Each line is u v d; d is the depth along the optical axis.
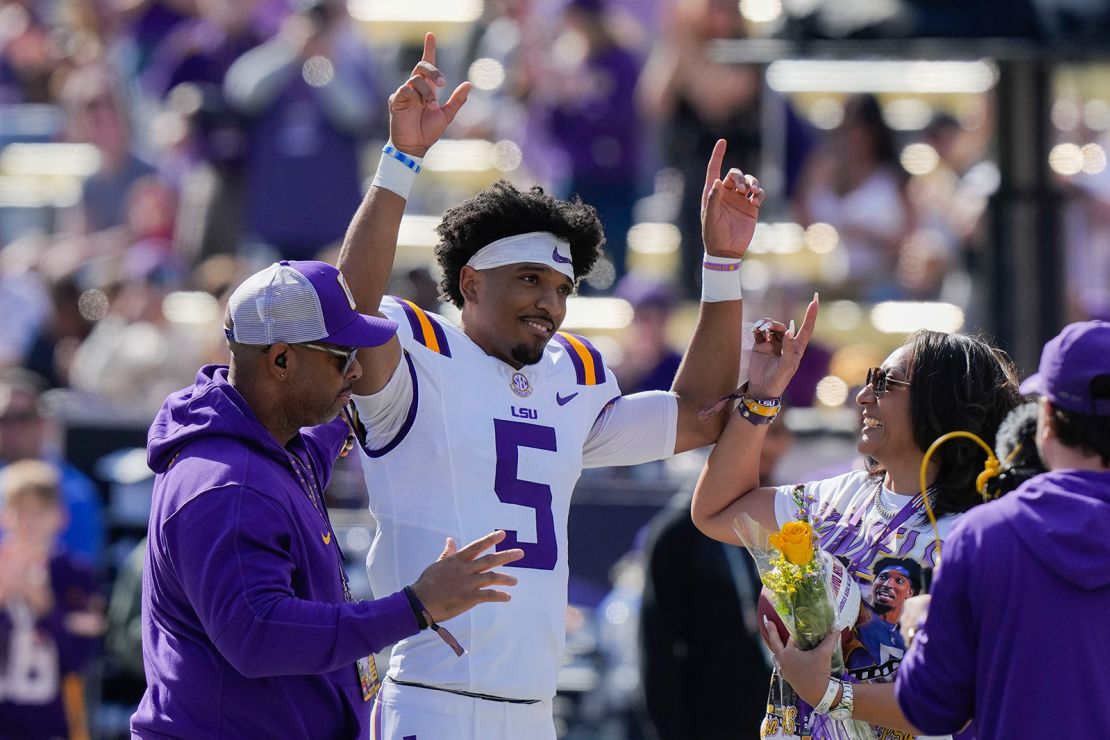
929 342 13.73
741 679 18.39
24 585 23.73
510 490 13.84
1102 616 11.41
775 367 14.42
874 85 26.88
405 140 13.86
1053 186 23.58
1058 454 11.90
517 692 13.69
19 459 26.94
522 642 13.69
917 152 37.22
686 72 33.66
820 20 21.88
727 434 14.53
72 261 37.72
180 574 12.29
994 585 11.53
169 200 38.53
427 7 40.75
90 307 35.00
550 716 14.20
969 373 13.55
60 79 45.22
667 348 31.05
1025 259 23.55
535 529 13.88
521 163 37.66
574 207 14.28
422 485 13.77
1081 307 29.81
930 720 11.83
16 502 23.86
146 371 31.67
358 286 13.67
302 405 12.83
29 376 34.75
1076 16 20.97
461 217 14.16
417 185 37.75
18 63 46.12
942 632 11.73
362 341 12.69
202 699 12.47
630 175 36.69
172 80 39.12
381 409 13.71
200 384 12.94
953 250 33.62
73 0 44.78
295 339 12.55
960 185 35.97
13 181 42.03
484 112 38.94
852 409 25.66
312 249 35.78
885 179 34.06
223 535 12.14
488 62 40.25
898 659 13.26
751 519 13.38
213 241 36.22
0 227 41.78
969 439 13.51
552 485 14.09
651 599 18.73
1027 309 23.55
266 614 11.95
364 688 13.35
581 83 36.72
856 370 27.61
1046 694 11.37
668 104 33.97
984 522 11.72
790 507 14.22
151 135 41.66
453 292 14.50
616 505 25.06
